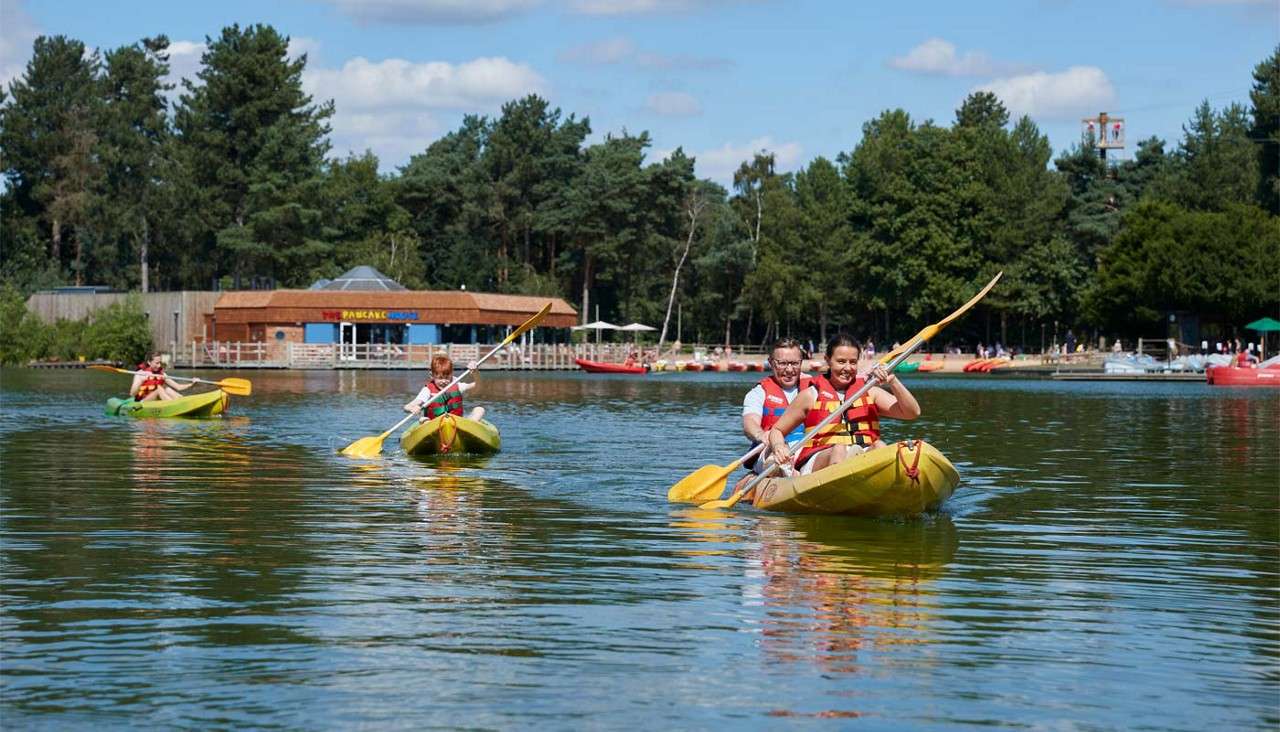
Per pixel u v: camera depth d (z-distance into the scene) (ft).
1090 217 312.09
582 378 199.62
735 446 63.82
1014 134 309.01
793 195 354.95
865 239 294.87
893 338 321.32
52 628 23.71
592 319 341.41
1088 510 40.06
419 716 18.72
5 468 51.62
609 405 109.19
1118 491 45.21
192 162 291.17
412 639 22.99
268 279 303.27
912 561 30.81
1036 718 18.79
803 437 40.47
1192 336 257.14
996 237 282.36
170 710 18.97
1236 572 29.73
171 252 310.45
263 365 231.30
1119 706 19.38
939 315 289.53
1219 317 253.85
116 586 27.50
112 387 137.49
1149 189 310.24
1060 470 52.65
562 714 18.84
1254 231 247.50
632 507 40.40
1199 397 131.23
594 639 23.04
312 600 26.18
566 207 327.47
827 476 37.68
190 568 29.63
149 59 324.19
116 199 307.78
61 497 42.45
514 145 335.26
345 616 24.75
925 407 107.34
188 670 20.97
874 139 326.24
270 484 46.39
